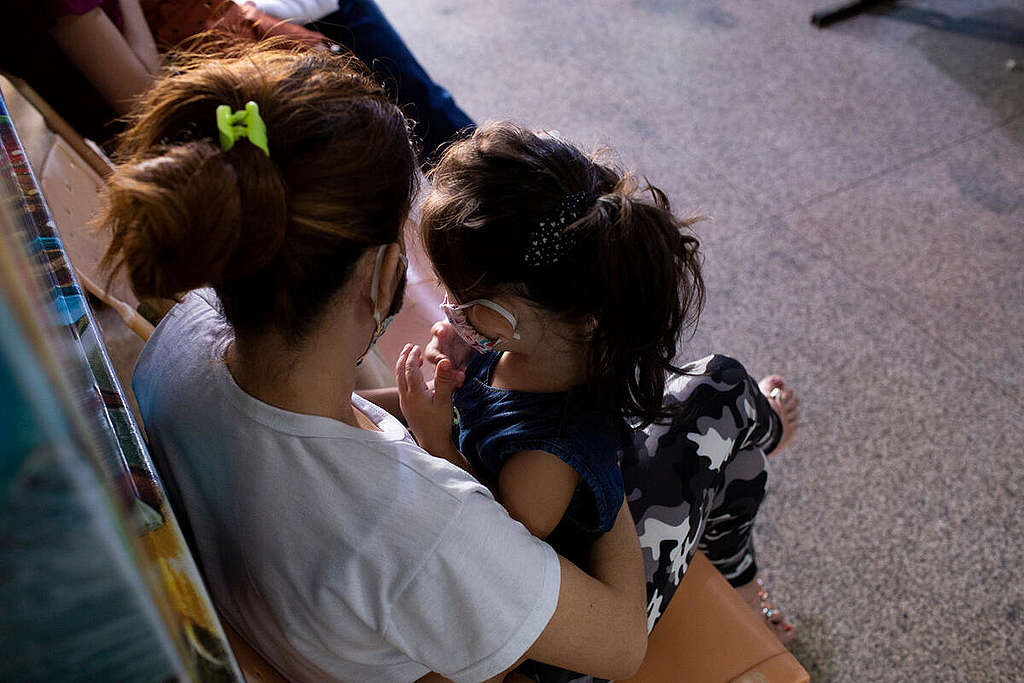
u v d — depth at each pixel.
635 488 0.98
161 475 0.65
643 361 0.76
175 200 0.47
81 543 0.20
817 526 1.63
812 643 1.48
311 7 1.62
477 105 2.59
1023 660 1.43
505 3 2.99
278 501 0.58
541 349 0.78
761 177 2.32
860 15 2.86
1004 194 2.23
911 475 1.69
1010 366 1.86
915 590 1.53
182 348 0.64
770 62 2.69
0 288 0.17
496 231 0.72
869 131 2.44
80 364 0.47
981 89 2.55
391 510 0.57
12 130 0.72
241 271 0.51
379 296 0.60
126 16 1.36
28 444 0.18
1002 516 1.62
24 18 1.23
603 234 0.68
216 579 0.66
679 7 2.94
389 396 0.98
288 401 0.58
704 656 0.99
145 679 0.25
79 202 1.03
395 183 0.56
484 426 0.83
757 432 1.11
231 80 0.52
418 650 0.61
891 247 2.12
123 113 1.33
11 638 0.22
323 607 0.58
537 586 0.61
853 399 1.82
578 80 2.66
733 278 2.07
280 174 0.50
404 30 2.89
